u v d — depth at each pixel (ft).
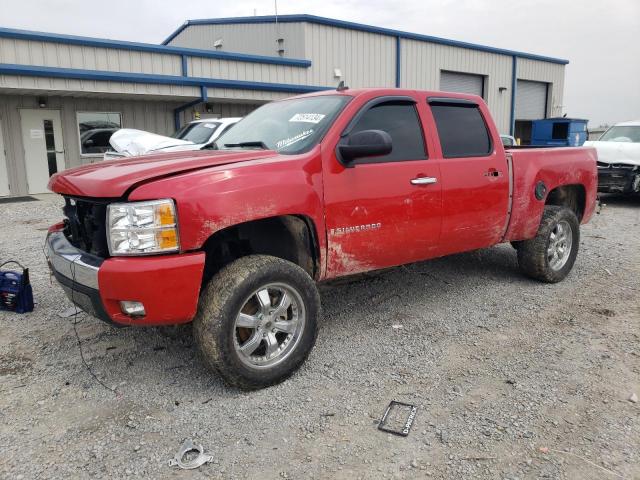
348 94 13.43
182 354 12.80
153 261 9.71
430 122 14.48
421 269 20.31
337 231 12.29
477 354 12.89
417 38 77.56
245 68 58.80
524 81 99.71
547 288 18.17
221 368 10.49
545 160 17.71
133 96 50.57
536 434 9.56
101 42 48.37
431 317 15.38
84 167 12.00
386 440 9.41
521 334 14.15
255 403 10.63
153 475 8.50
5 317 15.14
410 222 13.70
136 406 10.48
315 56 66.95
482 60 88.79
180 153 12.57
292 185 11.24
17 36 44.01
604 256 22.85
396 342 13.61
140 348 13.12
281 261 11.21
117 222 9.79
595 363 12.40
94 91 46.01
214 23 79.36
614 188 39.65
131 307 9.93
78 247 11.27
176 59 53.42
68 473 8.50
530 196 17.03
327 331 14.34
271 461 8.85
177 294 9.91
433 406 10.52
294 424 9.91
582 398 10.81
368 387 11.28
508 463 8.76
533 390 11.12
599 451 9.07
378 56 73.56
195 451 9.11
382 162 13.16
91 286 10.06
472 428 9.75
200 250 10.25
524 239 17.74
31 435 9.48
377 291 17.76
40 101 48.75
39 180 49.85
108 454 9.00
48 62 45.98
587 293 17.66
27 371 11.89
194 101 54.54
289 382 11.50
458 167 14.78
